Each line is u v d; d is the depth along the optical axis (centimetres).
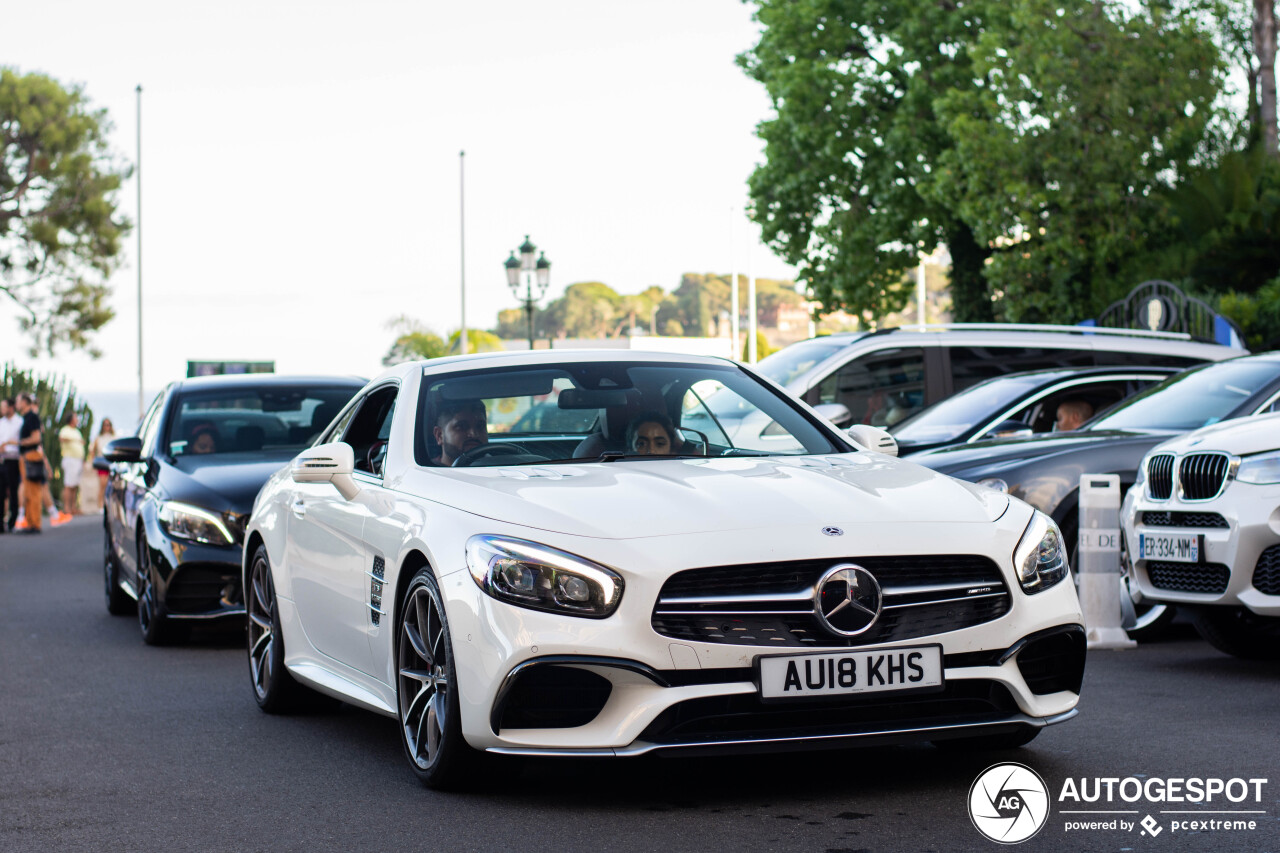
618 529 458
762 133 3117
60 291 5122
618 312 19612
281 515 679
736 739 443
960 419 1082
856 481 508
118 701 733
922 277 4250
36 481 2333
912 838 424
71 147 5109
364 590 560
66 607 1202
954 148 2866
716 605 445
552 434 575
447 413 580
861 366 1318
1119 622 819
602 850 421
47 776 557
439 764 489
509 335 19325
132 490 1025
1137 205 2602
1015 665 466
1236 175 2380
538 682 449
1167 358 1327
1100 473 834
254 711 701
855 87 3008
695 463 541
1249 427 708
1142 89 2605
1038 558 480
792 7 3064
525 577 454
